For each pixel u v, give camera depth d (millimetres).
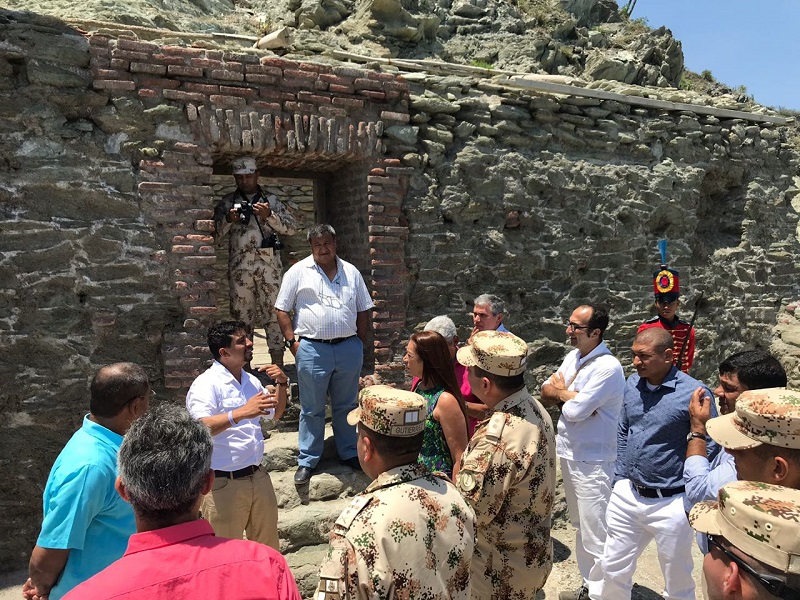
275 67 4953
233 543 1708
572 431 4156
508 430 2791
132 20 6375
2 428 4230
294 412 5285
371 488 2094
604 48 11055
